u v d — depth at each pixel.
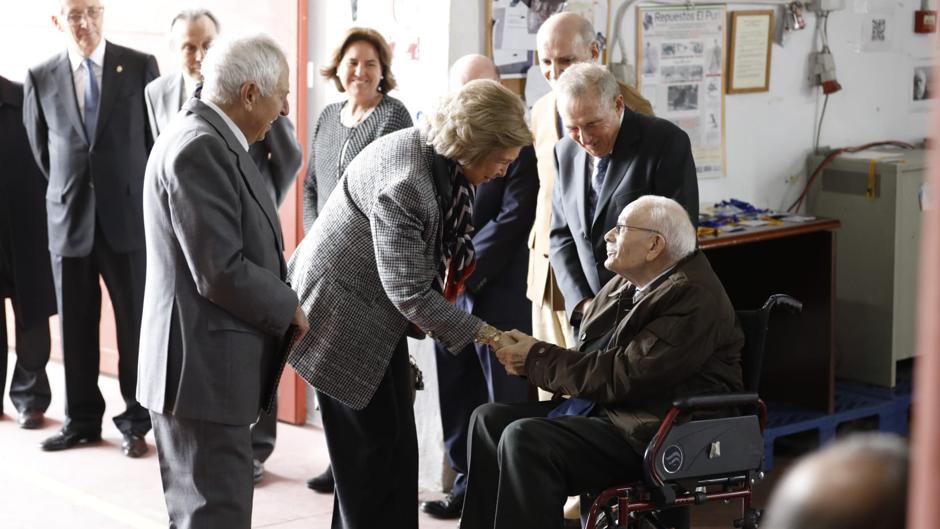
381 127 3.91
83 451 4.76
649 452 2.83
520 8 4.28
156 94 4.46
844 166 5.14
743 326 3.10
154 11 5.33
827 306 4.81
